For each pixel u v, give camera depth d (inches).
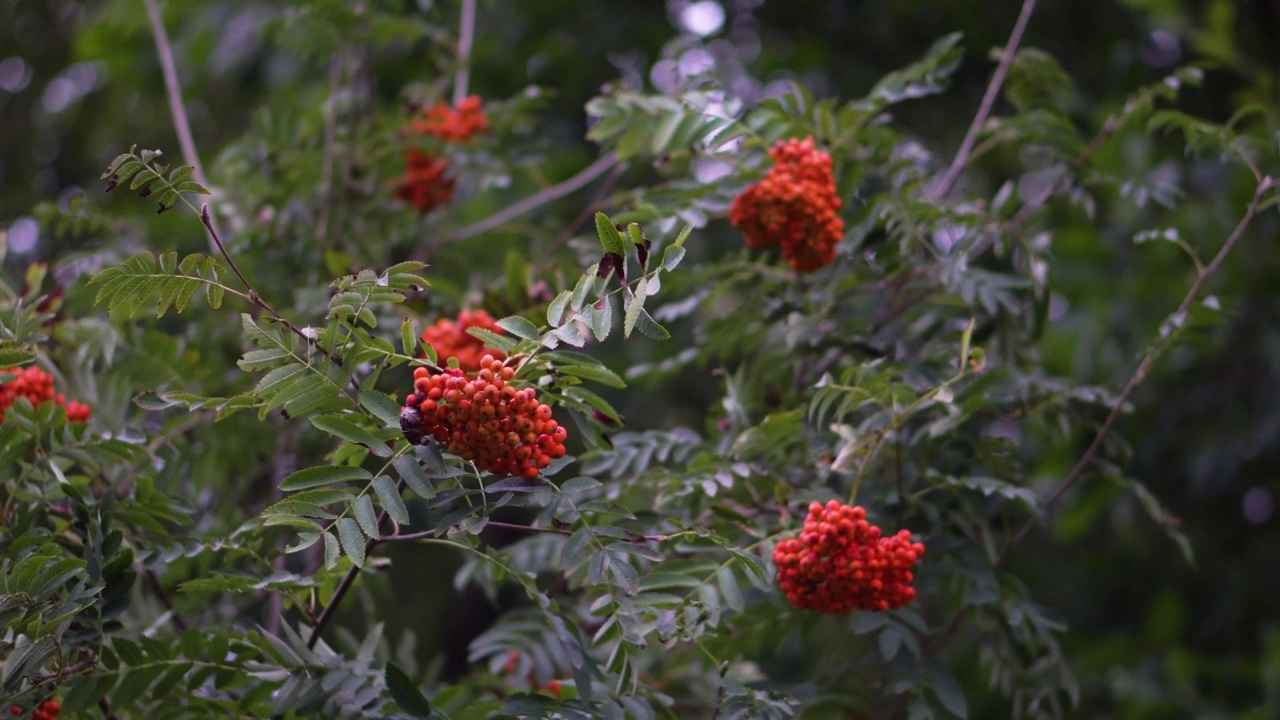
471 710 110.7
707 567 114.5
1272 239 253.1
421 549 261.9
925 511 127.6
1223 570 275.3
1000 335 148.6
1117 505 260.4
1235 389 265.3
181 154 290.4
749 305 149.0
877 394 117.0
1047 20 297.6
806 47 303.9
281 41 182.2
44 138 289.6
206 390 161.2
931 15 300.4
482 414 88.7
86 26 284.5
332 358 92.0
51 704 100.2
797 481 133.2
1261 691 257.0
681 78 160.6
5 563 99.4
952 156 272.1
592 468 134.7
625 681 106.7
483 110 182.4
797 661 224.5
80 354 139.1
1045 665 139.3
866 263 142.9
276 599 147.7
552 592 154.0
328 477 91.8
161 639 111.0
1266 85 245.8
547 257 173.3
